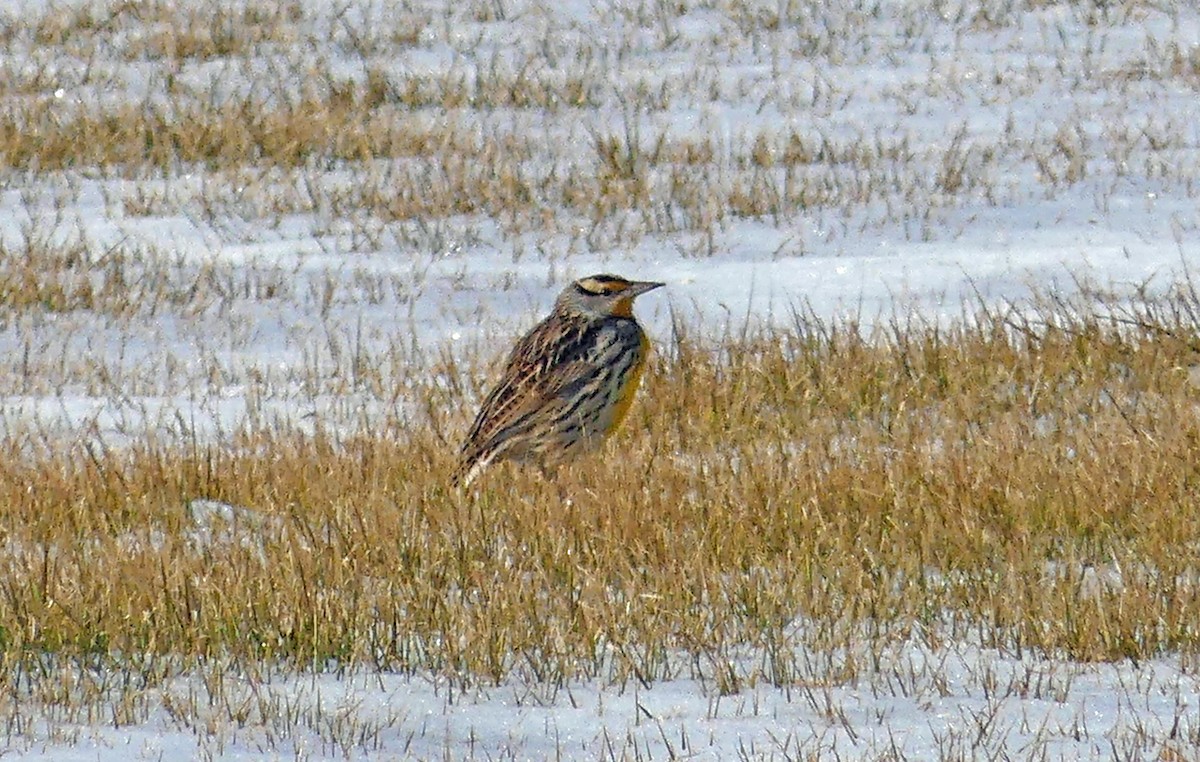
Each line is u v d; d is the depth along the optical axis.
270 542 11.93
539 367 14.17
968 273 21.23
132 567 11.21
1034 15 33.19
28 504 13.18
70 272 21.92
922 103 29.08
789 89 29.92
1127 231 22.81
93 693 9.46
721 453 14.66
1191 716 9.08
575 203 24.69
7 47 31.86
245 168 26.50
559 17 33.66
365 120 28.45
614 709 9.38
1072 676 9.68
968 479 12.96
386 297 21.22
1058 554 11.83
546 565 11.59
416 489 13.23
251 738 8.91
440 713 9.35
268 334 19.98
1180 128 27.28
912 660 10.07
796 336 18.70
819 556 11.60
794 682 9.71
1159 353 16.78
